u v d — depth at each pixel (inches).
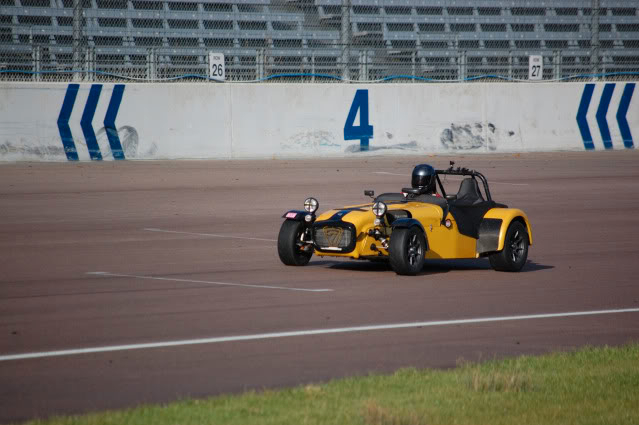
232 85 4635.8
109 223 2546.8
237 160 4603.8
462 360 1077.1
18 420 834.2
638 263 1955.0
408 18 5669.3
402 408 836.0
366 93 4909.0
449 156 4972.9
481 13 5812.0
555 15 5964.6
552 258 2037.4
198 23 5137.8
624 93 5487.2
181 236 2313.0
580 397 901.2
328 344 1166.3
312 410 828.6
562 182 3806.6
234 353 1112.8
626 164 4618.6
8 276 1705.2
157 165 4269.2
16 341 1171.9
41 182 3545.8
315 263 1923.0
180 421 796.0
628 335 1250.6
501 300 1509.6
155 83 4485.7
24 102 4215.1
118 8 4923.7
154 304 1434.5
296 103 4763.8
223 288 1588.3
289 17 5378.9
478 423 806.5
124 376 1000.2
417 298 1514.5
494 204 1932.8
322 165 4397.1
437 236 1797.5
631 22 6038.4
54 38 4776.1
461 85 5128.0
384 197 1897.1
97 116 4357.8
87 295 1509.6
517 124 5270.7
